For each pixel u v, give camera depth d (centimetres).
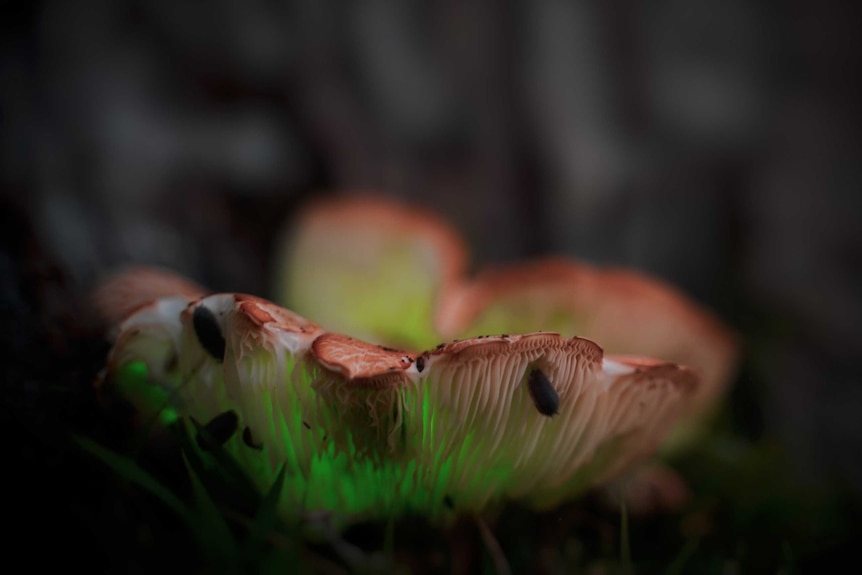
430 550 31
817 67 80
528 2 72
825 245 80
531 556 32
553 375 29
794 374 69
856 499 45
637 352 39
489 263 71
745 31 78
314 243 44
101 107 57
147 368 30
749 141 79
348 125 69
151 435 31
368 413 29
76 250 46
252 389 29
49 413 31
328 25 68
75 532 29
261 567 28
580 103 73
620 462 32
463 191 72
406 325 43
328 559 30
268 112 69
